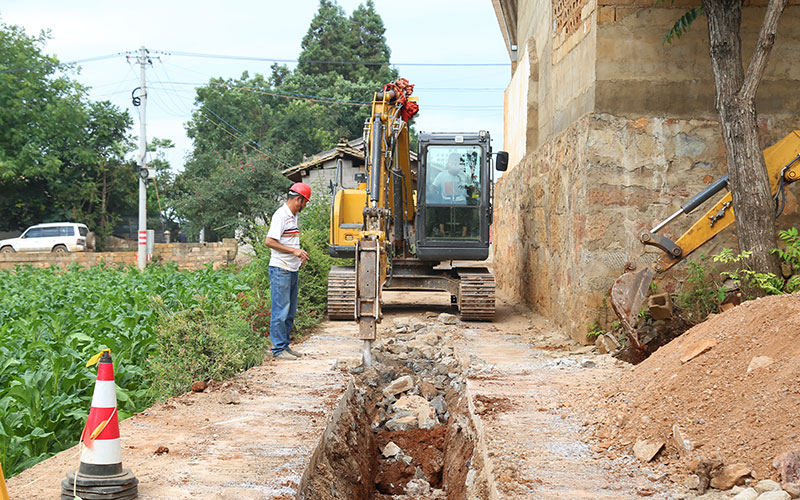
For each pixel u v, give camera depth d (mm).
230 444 5594
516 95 18625
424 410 8070
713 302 9234
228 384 7574
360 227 13852
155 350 8203
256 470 4973
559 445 5492
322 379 8070
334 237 13906
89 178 42875
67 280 18625
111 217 44719
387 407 8383
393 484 6953
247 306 11297
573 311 10375
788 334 5250
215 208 35344
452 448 6965
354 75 55438
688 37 9703
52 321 9188
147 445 5547
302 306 12492
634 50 9734
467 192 13789
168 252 29625
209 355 7754
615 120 9773
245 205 35469
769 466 4352
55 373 6730
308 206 19094
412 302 16641
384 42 58938
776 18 7965
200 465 5062
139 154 29062
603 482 4688
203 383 7449
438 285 13891
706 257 9711
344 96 49781
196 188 36344
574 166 10477
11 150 40656
